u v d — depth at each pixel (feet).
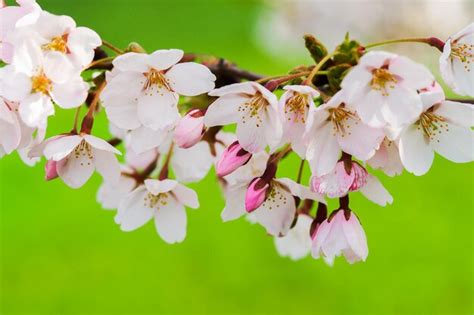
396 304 4.05
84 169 2.20
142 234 4.21
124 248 4.17
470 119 2.15
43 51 2.13
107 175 2.20
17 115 2.14
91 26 7.43
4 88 2.09
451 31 5.01
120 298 4.04
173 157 2.37
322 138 2.12
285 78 2.14
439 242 4.24
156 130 2.14
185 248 4.18
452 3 5.02
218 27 7.11
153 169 2.41
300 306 4.06
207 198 4.33
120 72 2.14
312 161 2.12
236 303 4.05
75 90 2.10
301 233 2.43
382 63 2.09
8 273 4.09
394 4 5.07
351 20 5.28
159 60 2.12
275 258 4.16
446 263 4.17
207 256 4.17
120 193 2.41
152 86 2.14
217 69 2.30
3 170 4.44
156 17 7.42
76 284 4.06
